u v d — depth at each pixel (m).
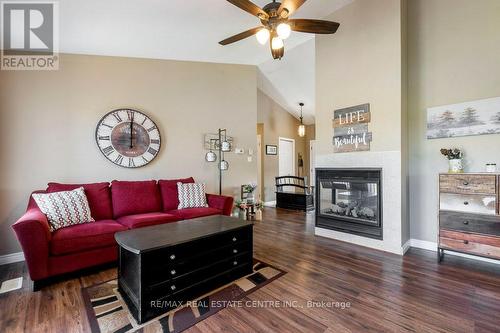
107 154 3.56
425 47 3.07
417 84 3.13
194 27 3.18
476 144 2.72
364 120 3.24
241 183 4.72
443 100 2.94
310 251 3.07
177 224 2.48
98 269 2.63
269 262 2.74
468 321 1.71
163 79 4.01
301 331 1.63
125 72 3.73
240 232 2.41
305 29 2.53
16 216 3.03
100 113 3.55
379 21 3.11
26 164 3.10
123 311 1.87
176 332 1.64
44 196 2.67
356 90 3.33
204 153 4.36
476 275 2.38
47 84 3.23
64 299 2.05
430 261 2.73
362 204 3.40
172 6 2.69
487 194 2.42
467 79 2.78
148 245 1.85
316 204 3.77
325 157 3.69
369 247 3.19
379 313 1.81
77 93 3.41
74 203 2.78
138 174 3.81
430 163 3.05
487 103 2.65
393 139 3.00
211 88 4.43
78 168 3.40
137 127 3.77
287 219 4.86
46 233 2.29
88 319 1.78
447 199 2.65
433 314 1.79
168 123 4.05
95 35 3.06
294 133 7.82
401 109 2.96
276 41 2.42
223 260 2.26
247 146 4.78
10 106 3.02
